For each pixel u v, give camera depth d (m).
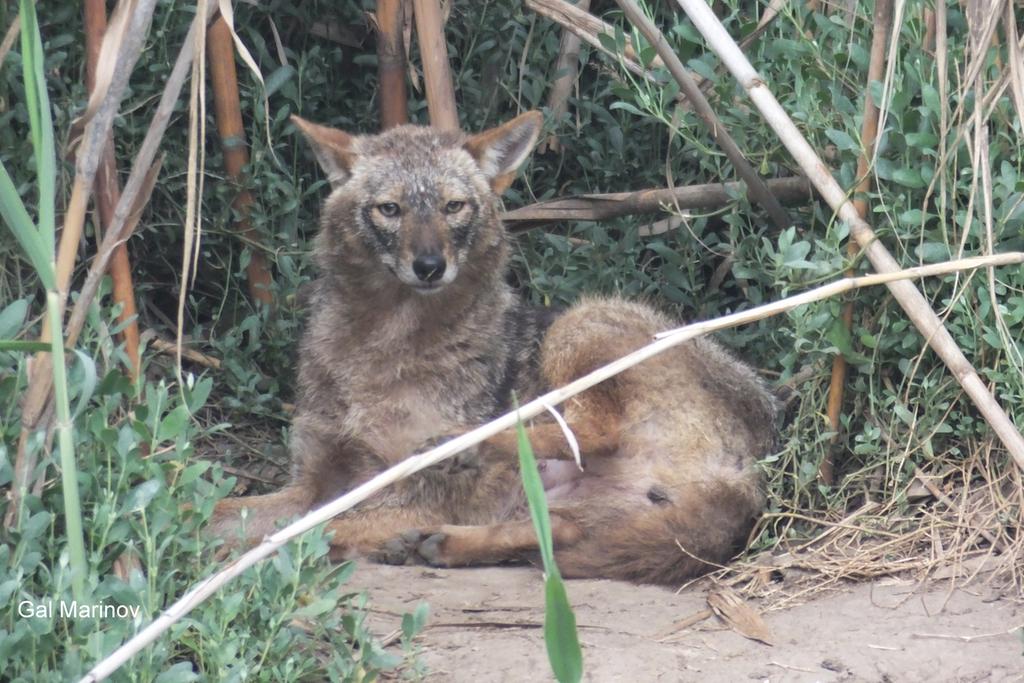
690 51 10.20
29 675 5.79
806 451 9.19
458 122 11.41
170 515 6.54
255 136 11.09
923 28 9.15
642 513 8.64
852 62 9.66
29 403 6.51
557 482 9.78
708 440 9.06
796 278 9.16
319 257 9.99
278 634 6.33
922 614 7.62
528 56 12.74
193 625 6.15
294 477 10.09
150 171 6.84
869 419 9.38
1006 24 7.75
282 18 12.58
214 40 10.77
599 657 7.11
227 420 11.34
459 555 8.92
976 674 6.82
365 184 9.62
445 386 9.84
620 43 10.12
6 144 8.92
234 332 11.27
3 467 6.49
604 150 12.52
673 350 9.52
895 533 8.67
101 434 6.60
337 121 12.56
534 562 8.85
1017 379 8.43
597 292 10.98
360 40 12.80
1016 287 8.91
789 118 9.16
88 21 8.21
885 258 8.57
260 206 11.21
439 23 10.89
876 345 8.94
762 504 9.12
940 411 9.02
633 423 9.34
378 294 9.67
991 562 8.18
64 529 6.97
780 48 9.58
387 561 9.09
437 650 7.24
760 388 9.90
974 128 8.73
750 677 6.86
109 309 8.30
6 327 6.70
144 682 5.75
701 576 8.55
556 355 9.82
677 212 10.51
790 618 7.71
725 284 11.76
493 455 9.50
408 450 9.77
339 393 9.88
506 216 11.59
